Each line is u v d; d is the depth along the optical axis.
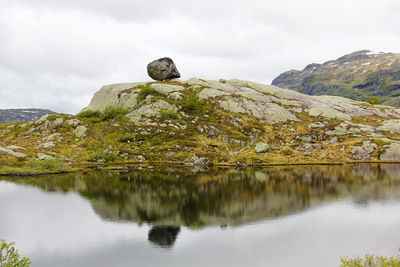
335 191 57.31
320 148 119.12
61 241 32.81
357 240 31.92
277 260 27.34
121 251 29.83
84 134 130.75
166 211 44.12
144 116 142.50
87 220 40.19
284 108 163.12
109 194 56.62
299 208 45.22
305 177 74.81
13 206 47.72
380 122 150.38
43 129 143.88
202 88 175.50
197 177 77.00
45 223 39.06
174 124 134.12
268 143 124.62
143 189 61.09
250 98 168.12
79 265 26.92
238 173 83.81
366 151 113.25
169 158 109.31
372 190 57.97
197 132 130.75
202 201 50.34
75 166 98.44
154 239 32.94
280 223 38.12
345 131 132.62
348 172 82.75
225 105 158.38
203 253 29.00
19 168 84.75
